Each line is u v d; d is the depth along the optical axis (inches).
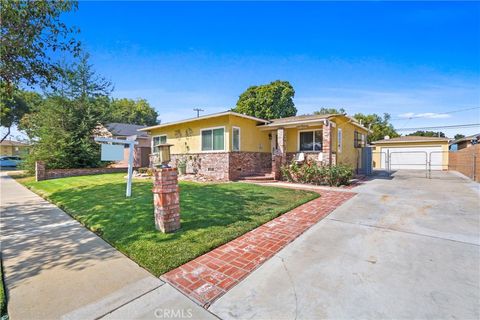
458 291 97.7
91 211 223.0
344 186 379.6
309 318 83.4
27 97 608.1
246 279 109.5
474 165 463.5
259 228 178.2
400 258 128.0
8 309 89.0
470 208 233.1
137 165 773.9
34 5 222.7
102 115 647.1
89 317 84.7
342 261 125.6
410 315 84.1
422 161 823.1
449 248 139.9
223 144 469.7
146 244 145.4
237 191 310.7
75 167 610.2
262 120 509.4
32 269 120.8
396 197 289.3
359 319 82.6
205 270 117.8
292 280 108.0
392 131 1221.7
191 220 187.8
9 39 216.4
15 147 1392.7
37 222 202.4
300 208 236.2
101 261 129.1
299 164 466.3
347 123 572.4
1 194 349.1
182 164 538.0
